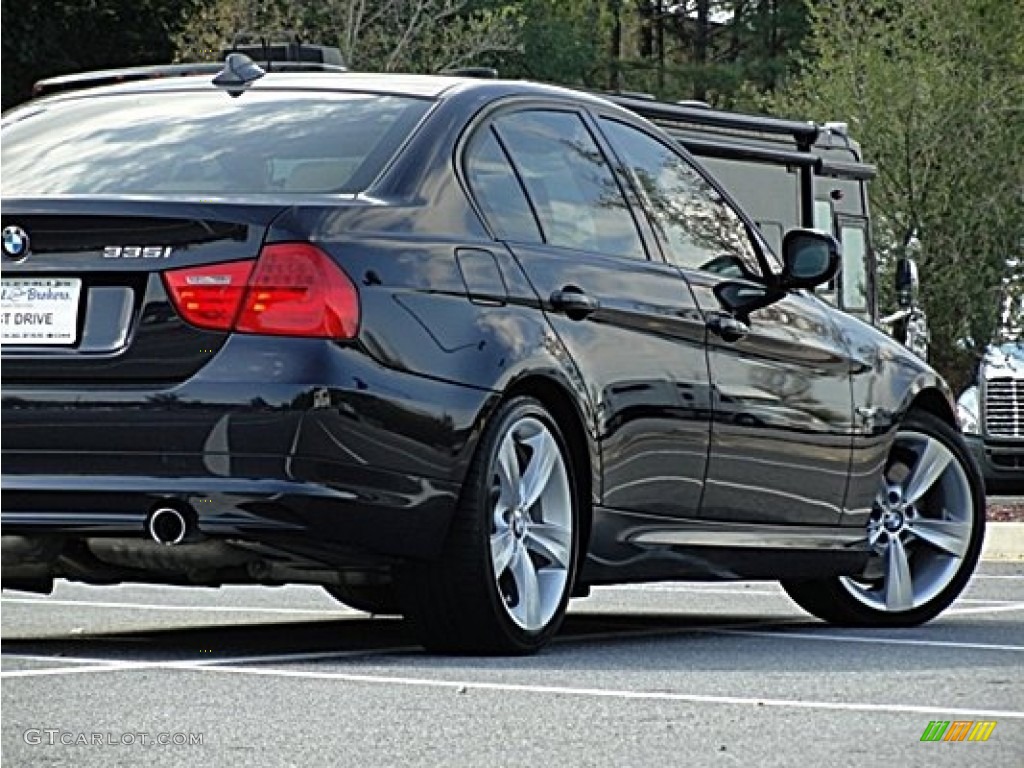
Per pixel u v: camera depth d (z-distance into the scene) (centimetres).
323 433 1359
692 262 1662
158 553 1398
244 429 1355
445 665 1402
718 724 1150
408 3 9175
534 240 1520
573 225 1565
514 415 1454
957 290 5506
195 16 7538
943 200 5528
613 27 13175
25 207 1401
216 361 1362
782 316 1717
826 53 5841
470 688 1275
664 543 1594
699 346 1620
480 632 1449
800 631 1752
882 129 5588
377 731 1112
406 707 1194
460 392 1416
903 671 1409
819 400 1739
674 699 1244
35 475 1379
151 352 1370
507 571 1473
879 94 5603
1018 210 5544
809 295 1802
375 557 1401
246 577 1424
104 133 1557
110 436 1367
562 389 1495
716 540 1641
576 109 1638
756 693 1280
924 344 4612
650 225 1638
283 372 1356
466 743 1079
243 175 1475
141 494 1360
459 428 1414
